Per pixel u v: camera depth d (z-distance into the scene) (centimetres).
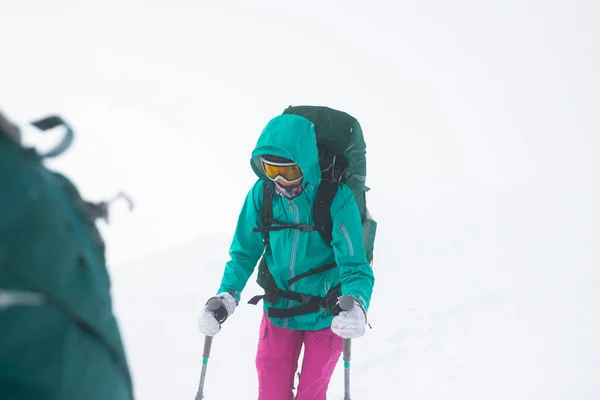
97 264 116
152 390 695
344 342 399
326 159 427
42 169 104
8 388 87
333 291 434
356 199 446
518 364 609
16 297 87
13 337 86
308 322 431
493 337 696
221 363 762
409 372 645
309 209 422
